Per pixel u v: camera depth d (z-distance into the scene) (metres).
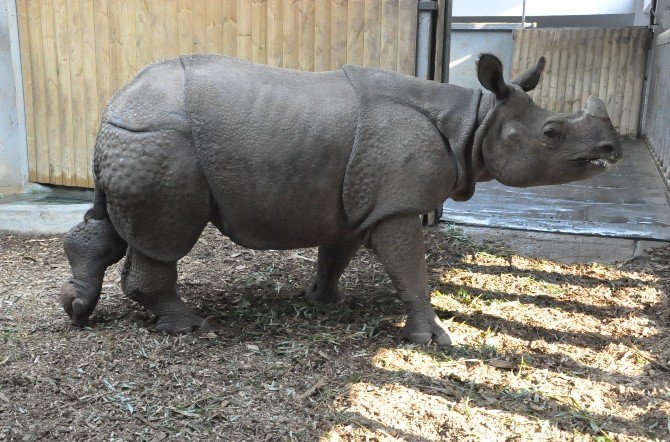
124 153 4.02
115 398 3.66
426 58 6.88
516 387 3.88
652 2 14.02
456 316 4.88
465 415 3.57
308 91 4.18
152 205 4.05
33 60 7.95
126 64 7.69
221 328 4.62
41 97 8.02
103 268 4.51
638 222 7.50
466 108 4.18
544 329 4.72
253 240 4.33
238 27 7.31
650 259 6.37
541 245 6.69
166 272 4.34
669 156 9.89
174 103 4.05
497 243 6.79
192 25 7.44
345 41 7.02
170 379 3.87
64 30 7.78
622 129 15.41
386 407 3.62
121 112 4.11
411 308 4.38
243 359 4.13
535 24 16.14
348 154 4.10
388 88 4.21
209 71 4.14
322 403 3.65
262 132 4.04
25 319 4.72
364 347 4.36
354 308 5.07
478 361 4.16
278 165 4.05
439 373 4.01
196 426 3.43
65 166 8.09
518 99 4.07
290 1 7.11
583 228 7.12
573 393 3.84
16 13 7.88
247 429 3.42
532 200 8.84
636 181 10.41
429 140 4.12
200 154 4.04
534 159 4.04
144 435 3.35
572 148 3.97
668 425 3.50
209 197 4.16
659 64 12.69
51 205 7.41
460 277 5.84
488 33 15.98
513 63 15.77
